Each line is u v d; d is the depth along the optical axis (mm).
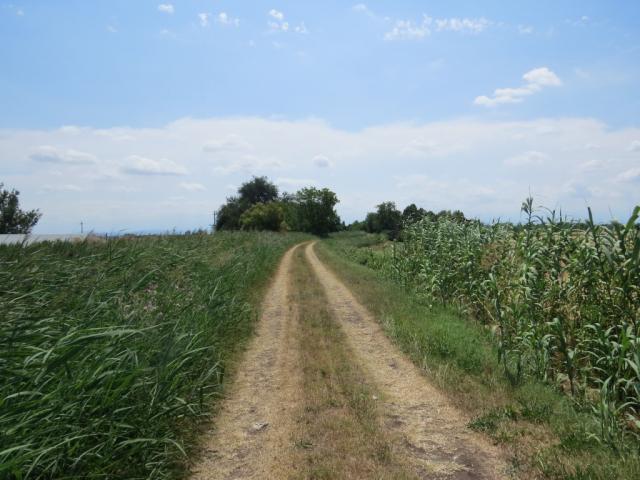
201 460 4090
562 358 6000
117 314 5477
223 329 7969
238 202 93500
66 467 3305
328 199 82500
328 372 6344
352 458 3986
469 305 10156
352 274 17781
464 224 12414
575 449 3951
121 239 11070
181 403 4621
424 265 12844
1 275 5898
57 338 4086
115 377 3904
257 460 4043
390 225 75562
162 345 5098
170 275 8992
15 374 3381
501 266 8922
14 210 32062
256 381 6164
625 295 5395
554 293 6414
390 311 10180
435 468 3844
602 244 5832
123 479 3508
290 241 45844
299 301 12031
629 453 3826
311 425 4672
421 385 5848
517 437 4293
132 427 3732
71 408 3430
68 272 6875
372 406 5145
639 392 4355
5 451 2666
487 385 5641
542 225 7324
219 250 16781
